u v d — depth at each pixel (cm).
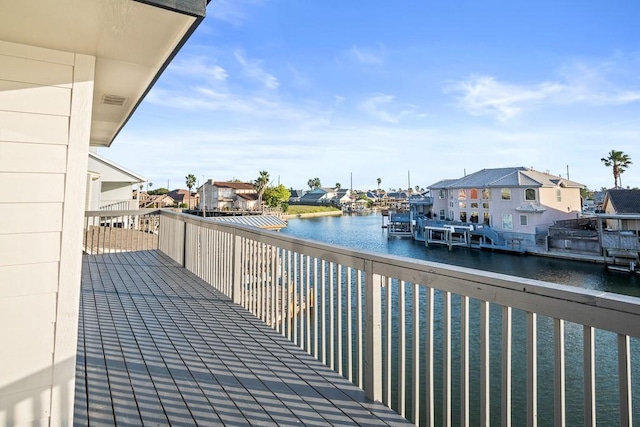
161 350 260
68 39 159
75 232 171
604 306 104
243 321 325
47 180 165
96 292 414
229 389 207
